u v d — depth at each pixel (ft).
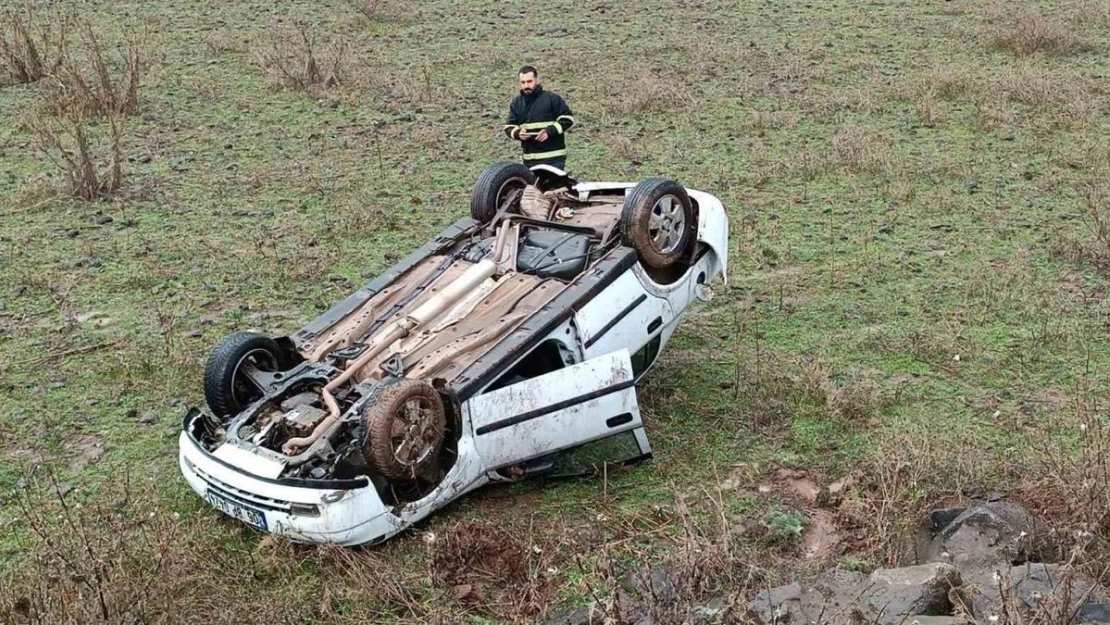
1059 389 25.11
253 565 19.49
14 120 51.01
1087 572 17.25
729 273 32.53
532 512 21.02
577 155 43.80
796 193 39.27
